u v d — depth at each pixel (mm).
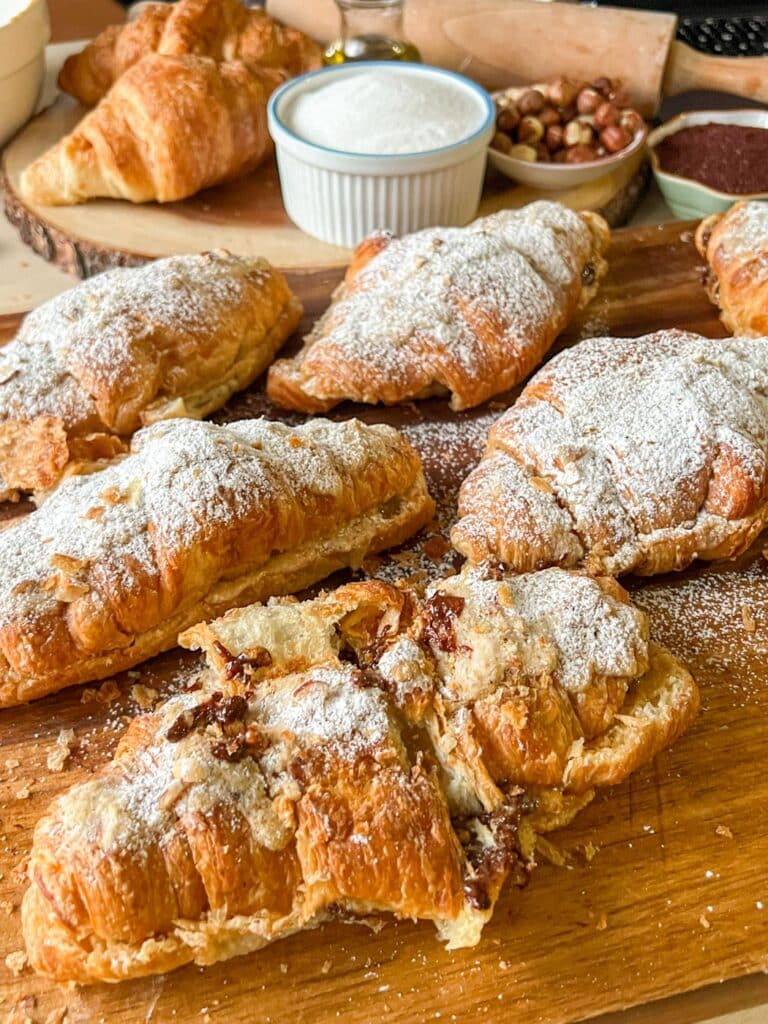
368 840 163
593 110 375
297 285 320
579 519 225
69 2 601
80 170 348
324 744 171
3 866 185
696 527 229
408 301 276
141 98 346
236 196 374
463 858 170
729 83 387
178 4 400
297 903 164
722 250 304
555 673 185
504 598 193
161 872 160
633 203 382
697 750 204
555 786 181
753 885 183
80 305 270
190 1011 166
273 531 219
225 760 170
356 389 265
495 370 270
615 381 248
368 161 317
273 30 411
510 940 175
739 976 172
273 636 193
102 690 214
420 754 176
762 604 232
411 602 200
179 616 219
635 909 180
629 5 500
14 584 205
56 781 198
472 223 324
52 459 241
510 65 404
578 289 298
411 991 169
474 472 241
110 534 209
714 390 242
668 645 223
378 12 386
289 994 168
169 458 220
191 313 266
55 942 160
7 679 204
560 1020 166
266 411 280
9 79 382
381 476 235
